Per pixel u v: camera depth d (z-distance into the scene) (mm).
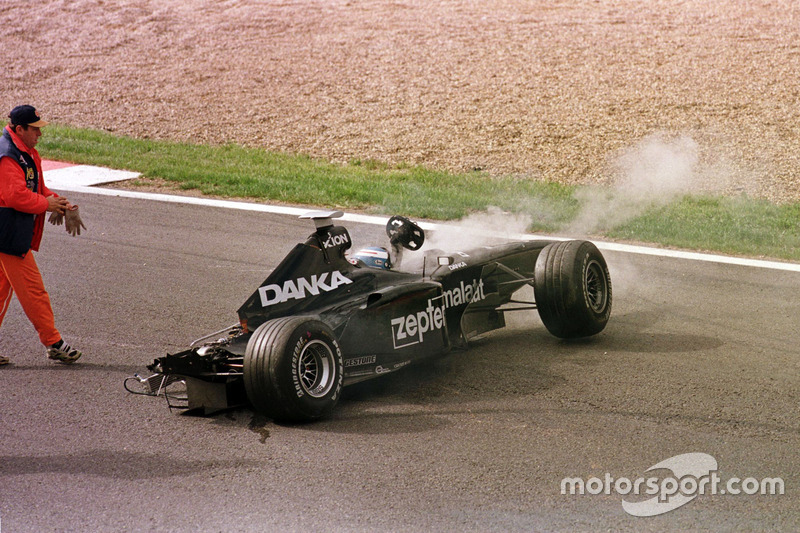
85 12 108125
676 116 61812
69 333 26688
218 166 53219
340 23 97938
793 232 38344
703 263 33594
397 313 22266
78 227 24609
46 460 18344
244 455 18297
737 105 63125
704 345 24438
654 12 93500
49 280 32281
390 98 70812
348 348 21234
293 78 78375
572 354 24031
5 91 78188
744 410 19828
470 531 15102
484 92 70438
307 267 21797
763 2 94375
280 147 60250
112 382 22844
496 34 88500
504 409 20328
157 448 18797
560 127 61156
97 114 70438
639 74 71938
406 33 91500
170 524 15609
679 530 15039
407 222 24734
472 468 17375
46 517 15992
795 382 21469
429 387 22000
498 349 24781
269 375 18953
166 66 84750
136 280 32094
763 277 31484
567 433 18891
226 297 29922
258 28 97625
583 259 24375
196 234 38688
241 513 15898
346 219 41125
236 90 75812
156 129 65688
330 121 66062
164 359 19578
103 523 15734
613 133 59281
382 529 15227
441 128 62688
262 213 42562
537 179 51219
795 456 17547
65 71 84625
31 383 22812
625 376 22141
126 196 46344
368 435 19125
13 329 27328
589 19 92375
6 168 22547
